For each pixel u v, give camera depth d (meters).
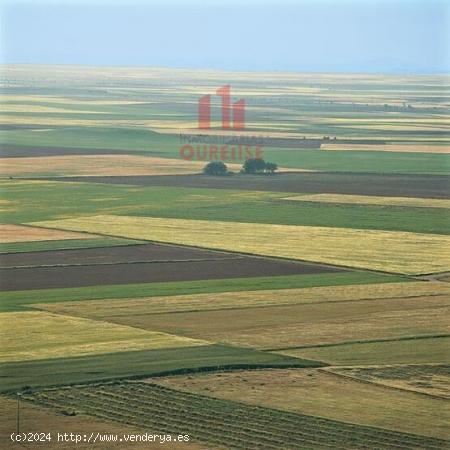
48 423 179.25
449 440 177.12
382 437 177.75
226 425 181.75
